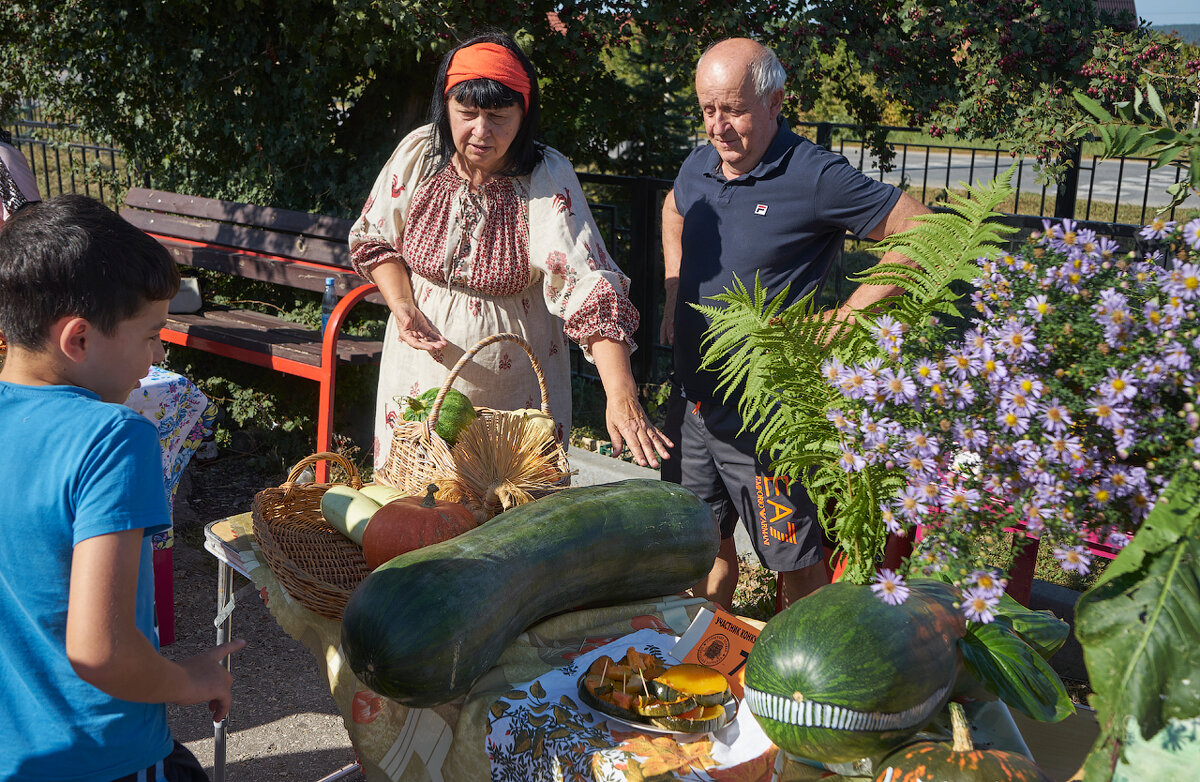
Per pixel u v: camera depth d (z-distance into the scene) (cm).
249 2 580
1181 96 446
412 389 292
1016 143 517
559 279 263
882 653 122
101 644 128
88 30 620
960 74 545
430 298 285
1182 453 110
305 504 222
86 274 132
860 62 540
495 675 170
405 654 152
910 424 124
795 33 515
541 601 175
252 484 540
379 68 596
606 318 255
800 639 127
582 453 505
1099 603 109
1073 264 117
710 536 201
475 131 252
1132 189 1416
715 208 282
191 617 397
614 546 185
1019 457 116
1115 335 110
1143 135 127
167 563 371
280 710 338
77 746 138
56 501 131
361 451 561
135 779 145
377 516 192
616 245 638
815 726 123
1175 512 106
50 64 661
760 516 284
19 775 137
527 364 287
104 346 138
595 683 158
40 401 136
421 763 171
